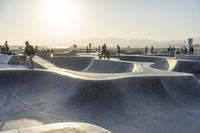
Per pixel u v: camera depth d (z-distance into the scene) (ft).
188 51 125.70
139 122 29.94
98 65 78.02
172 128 28.25
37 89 43.39
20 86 44.98
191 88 41.68
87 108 33.60
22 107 35.19
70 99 36.17
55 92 40.42
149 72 46.85
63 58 93.50
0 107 35.32
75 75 43.11
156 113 33.19
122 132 26.91
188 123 29.94
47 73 47.26
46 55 91.71
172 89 40.34
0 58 97.40
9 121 29.66
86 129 18.54
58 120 29.99
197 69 73.72
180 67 74.02
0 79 45.93
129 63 65.21
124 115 32.01
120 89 36.76
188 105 37.14
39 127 18.84
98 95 35.40
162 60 85.92
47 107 34.91
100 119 30.63
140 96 36.94
